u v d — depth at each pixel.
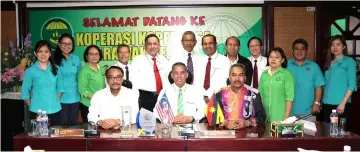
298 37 4.34
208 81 4.21
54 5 4.31
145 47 4.25
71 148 2.34
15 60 3.92
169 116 3.14
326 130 2.57
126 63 4.29
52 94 3.54
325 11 4.32
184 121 2.91
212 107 2.84
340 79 3.66
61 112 3.82
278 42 4.33
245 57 4.30
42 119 2.51
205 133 2.36
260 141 2.30
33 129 2.56
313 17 4.33
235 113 2.87
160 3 4.29
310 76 3.82
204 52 4.27
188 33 4.30
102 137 2.35
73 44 4.01
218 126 2.71
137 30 4.32
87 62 4.16
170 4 4.29
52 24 4.34
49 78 3.50
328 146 2.31
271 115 3.38
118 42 4.32
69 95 3.95
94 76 4.10
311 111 3.85
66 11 4.32
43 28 4.34
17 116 3.83
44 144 2.35
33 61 3.94
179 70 3.21
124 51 4.27
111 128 2.65
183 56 4.30
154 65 4.23
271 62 3.39
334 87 3.70
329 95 3.75
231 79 2.90
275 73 3.38
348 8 4.31
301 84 3.82
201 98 3.26
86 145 2.33
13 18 4.39
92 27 4.33
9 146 3.85
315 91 3.89
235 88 2.90
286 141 2.30
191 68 4.24
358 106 4.27
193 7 4.30
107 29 4.32
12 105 3.84
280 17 4.32
